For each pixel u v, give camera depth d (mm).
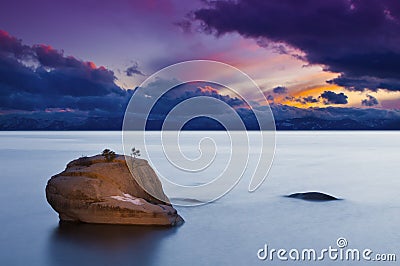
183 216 30016
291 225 28297
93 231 24781
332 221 29359
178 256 21828
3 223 28062
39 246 23094
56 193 26359
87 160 27844
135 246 22953
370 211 32594
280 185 45875
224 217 30062
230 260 21594
